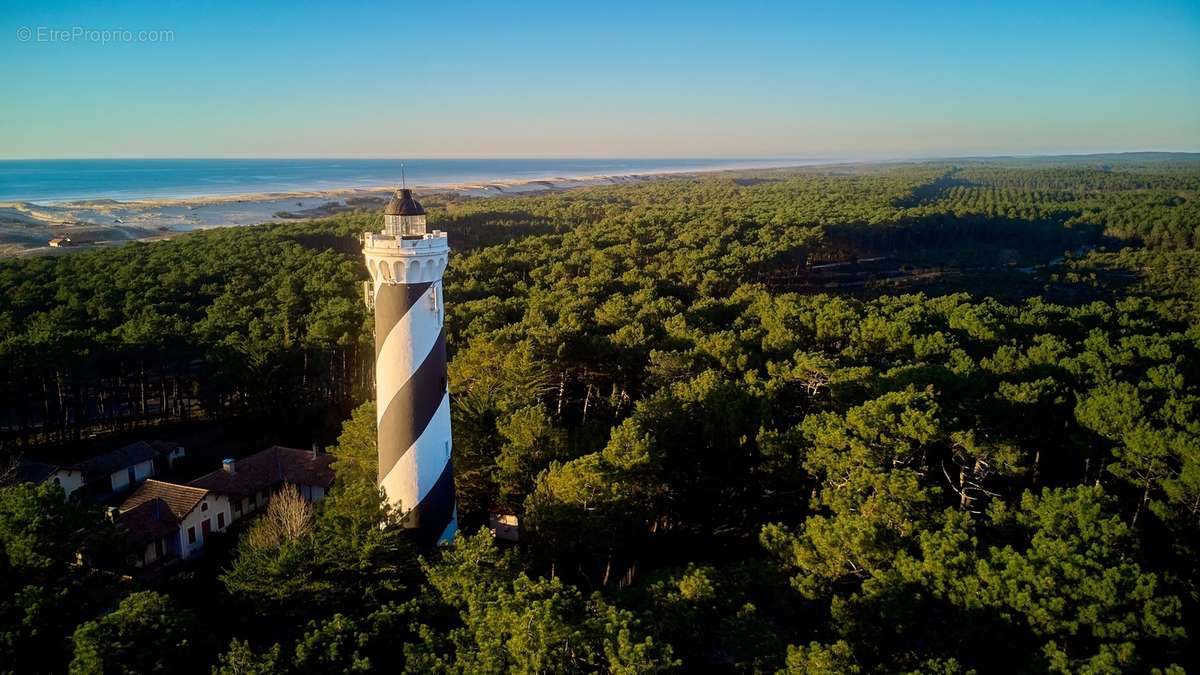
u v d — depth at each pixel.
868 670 22.55
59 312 65.94
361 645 21.95
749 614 23.70
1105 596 21.73
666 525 41.12
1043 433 41.62
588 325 63.03
